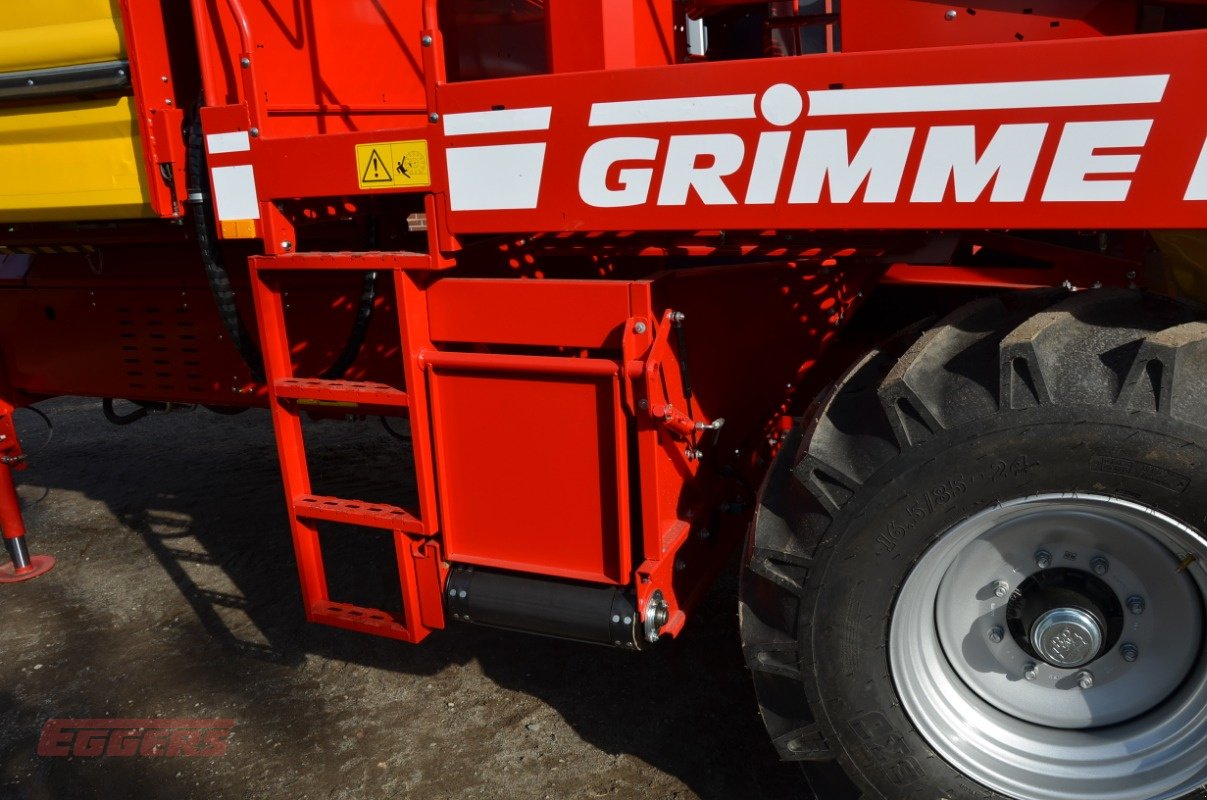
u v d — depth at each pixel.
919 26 2.25
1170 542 1.79
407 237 2.86
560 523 2.23
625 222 2.00
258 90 2.34
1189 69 1.55
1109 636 1.95
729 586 3.44
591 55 2.19
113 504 4.70
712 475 2.47
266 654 3.20
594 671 2.97
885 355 2.10
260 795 2.48
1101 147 1.63
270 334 2.47
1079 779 1.93
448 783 2.48
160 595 3.69
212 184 2.44
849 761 2.02
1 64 2.56
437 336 2.29
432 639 3.23
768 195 1.87
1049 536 1.93
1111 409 1.70
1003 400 1.76
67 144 2.61
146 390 3.44
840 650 1.95
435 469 2.35
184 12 2.54
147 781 2.57
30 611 3.61
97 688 3.05
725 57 2.94
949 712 2.02
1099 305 1.88
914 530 1.85
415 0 3.27
